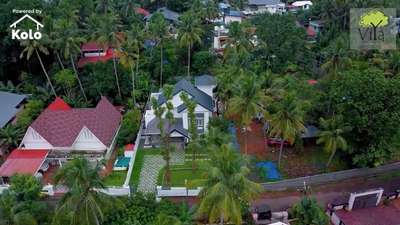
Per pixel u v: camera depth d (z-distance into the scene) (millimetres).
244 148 61719
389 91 50906
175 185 51969
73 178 36250
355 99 51938
